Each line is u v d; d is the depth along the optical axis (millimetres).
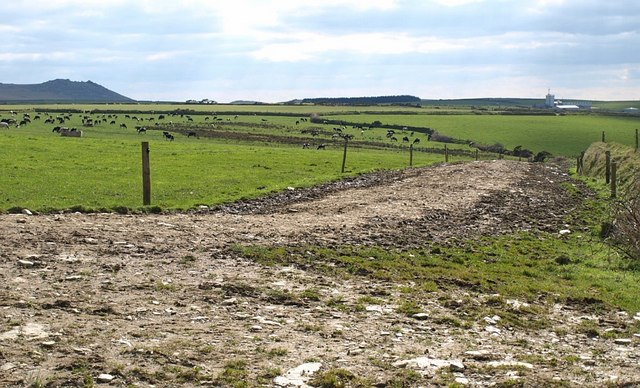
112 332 9969
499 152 120500
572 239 24328
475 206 30578
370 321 11727
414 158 85625
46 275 13078
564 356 10422
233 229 20266
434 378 8852
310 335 10625
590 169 58094
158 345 9523
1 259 14008
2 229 17016
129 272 13914
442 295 14195
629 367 9914
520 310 13531
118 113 189375
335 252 17844
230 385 8250
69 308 11016
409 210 27797
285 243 18500
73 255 14922
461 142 134000
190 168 47062
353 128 156000
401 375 8914
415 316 12211
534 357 10164
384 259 17719
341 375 8711
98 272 13656
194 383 8266
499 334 11633
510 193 37156
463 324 11977
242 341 10047
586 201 36906
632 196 23969
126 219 20969
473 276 16484
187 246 16984
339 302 12891
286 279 14367
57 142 63844
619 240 21641
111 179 38094
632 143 132250
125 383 8094
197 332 10344
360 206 28797
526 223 27078
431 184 40375
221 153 61906
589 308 14273
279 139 115500
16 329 9656
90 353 8953
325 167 54562
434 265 17703
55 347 9070
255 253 16562
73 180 36469
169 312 11320
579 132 152000
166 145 70125
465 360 9812
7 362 8398
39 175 37750
